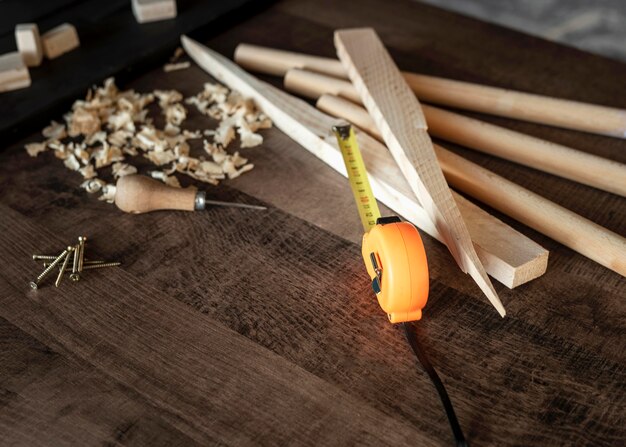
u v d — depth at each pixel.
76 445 0.55
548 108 0.79
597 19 0.91
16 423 0.56
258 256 0.67
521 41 0.93
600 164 0.72
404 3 1.00
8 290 0.65
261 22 0.97
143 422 0.56
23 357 0.60
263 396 0.57
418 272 0.58
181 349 0.60
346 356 0.60
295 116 0.77
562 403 0.57
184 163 0.76
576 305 0.63
